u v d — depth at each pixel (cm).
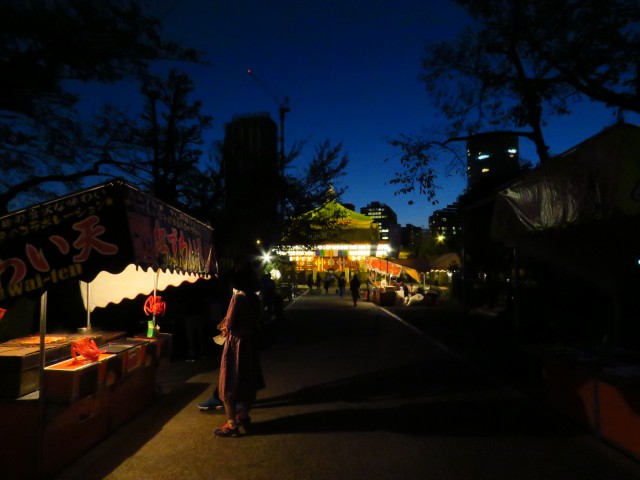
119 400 571
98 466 458
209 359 1059
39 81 829
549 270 1188
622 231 578
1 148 969
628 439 473
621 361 562
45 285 382
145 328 1202
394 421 594
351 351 1171
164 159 1309
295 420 600
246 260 586
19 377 412
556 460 466
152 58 851
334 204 1831
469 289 2530
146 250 443
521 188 640
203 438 537
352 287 2834
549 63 1254
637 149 416
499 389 752
